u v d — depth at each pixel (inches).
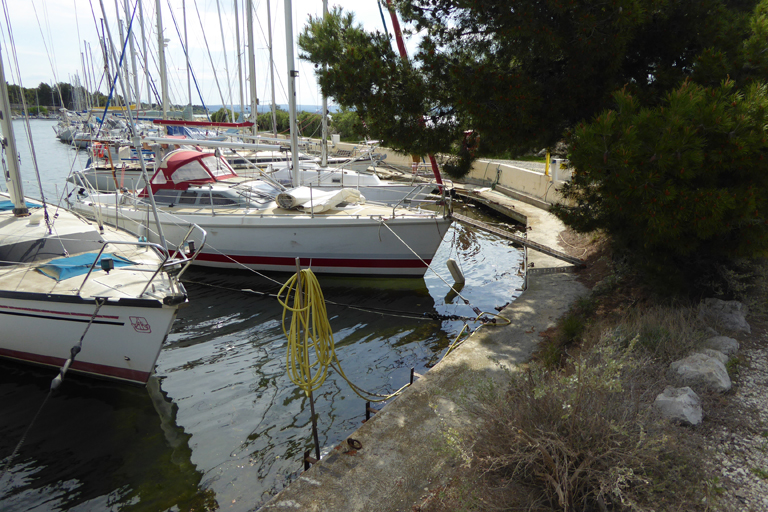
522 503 125.0
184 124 539.2
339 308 374.6
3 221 321.4
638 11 221.3
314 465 159.2
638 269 272.5
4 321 257.4
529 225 566.3
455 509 131.8
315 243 419.2
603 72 262.2
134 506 174.1
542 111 270.7
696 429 148.9
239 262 443.8
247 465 194.9
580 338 236.1
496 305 374.0
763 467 132.9
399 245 418.6
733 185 211.2
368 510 139.5
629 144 192.9
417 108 287.9
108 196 521.0
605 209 254.2
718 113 186.5
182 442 210.2
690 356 181.0
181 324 339.9
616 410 139.1
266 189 480.7
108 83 375.6
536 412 141.7
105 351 250.5
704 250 248.8
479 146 311.9
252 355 294.0
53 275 266.1
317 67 314.7
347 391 250.7
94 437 214.8
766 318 226.7
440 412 185.2
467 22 289.3
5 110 314.0
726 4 279.9
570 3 231.8
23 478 189.2
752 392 166.7
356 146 1021.2
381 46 298.2
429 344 307.6
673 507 118.6
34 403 241.0
